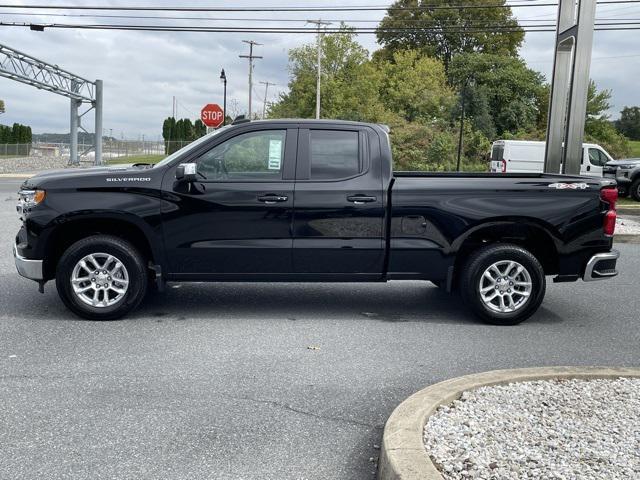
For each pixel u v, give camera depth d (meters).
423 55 68.06
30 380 4.98
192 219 6.70
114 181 6.67
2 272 9.16
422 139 49.44
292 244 6.75
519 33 71.12
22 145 68.44
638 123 111.62
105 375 5.12
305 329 6.63
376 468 3.69
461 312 7.52
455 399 4.25
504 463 3.33
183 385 4.93
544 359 5.78
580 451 3.48
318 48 51.16
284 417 4.37
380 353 5.86
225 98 52.31
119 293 6.74
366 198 6.76
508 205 6.83
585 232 6.93
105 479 3.49
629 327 7.00
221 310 7.36
